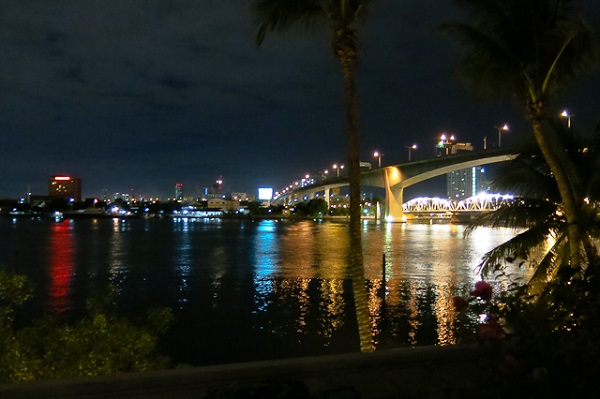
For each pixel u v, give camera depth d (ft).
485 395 13.74
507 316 14.69
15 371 24.70
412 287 88.63
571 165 41.42
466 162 388.98
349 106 33.27
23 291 32.32
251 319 63.87
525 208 43.47
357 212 34.01
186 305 73.46
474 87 42.29
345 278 102.42
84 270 119.14
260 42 34.14
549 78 41.47
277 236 277.64
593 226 36.73
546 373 13.07
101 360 26.55
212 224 516.73
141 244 213.25
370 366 17.33
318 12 33.86
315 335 56.34
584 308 14.73
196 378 15.60
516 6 39.52
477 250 175.22
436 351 18.04
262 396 13.37
